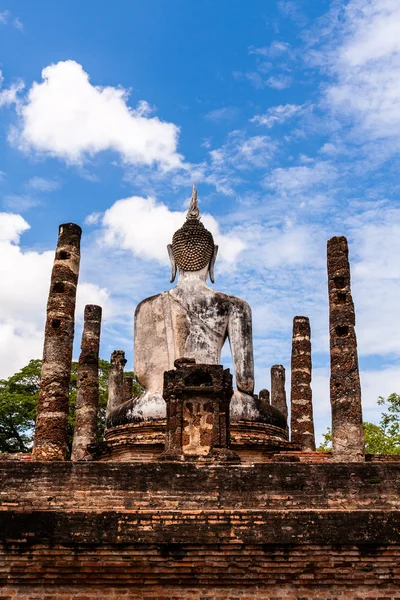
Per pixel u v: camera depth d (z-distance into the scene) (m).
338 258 19.06
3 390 42.66
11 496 13.42
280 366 32.19
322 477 13.60
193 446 15.06
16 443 41.75
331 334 18.48
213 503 13.34
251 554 12.59
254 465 13.70
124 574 12.59
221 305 20.97
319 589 12.56
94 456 19.19
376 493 13.48
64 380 18.44
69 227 19.88
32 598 12.53
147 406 19.09
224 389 15.45
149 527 12.65
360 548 12.62
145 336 21.00
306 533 12.62
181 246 21.81
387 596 12.50
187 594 12.56
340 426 17.48
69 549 12.62
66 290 19.22
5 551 12.63
